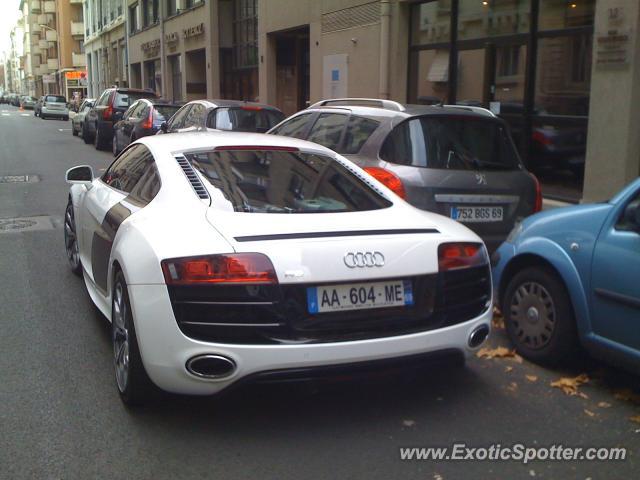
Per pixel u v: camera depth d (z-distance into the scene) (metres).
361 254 3.53
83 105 27.97
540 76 10.33
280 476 3.28
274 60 20.69
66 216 6.91
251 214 3.79
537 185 6.32
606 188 8.89
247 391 4.07
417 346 3.58
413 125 6.02
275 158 4.56
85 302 5.99
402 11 13.55
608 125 8.80
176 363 3.40
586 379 4.44
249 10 24.20
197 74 29.53
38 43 94.19
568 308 4.47
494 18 11.27
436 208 5.78
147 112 16.14
